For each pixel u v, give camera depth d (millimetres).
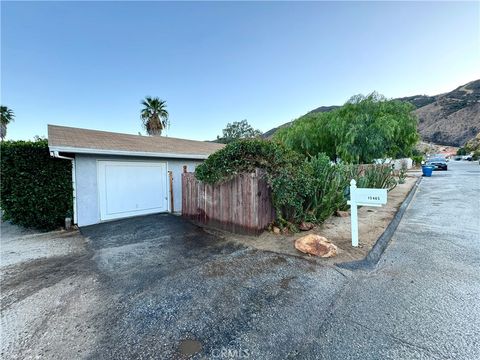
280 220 5141
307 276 3217
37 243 5188
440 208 7230
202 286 3025
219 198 5738
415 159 30859
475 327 2090
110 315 2467
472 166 30125
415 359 1766
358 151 14102
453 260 3525
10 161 5832
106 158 7285
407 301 2537
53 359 1891
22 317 2473
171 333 2164
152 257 4121
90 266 3824
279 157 4977
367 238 4574
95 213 7062
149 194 8305
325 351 1889
